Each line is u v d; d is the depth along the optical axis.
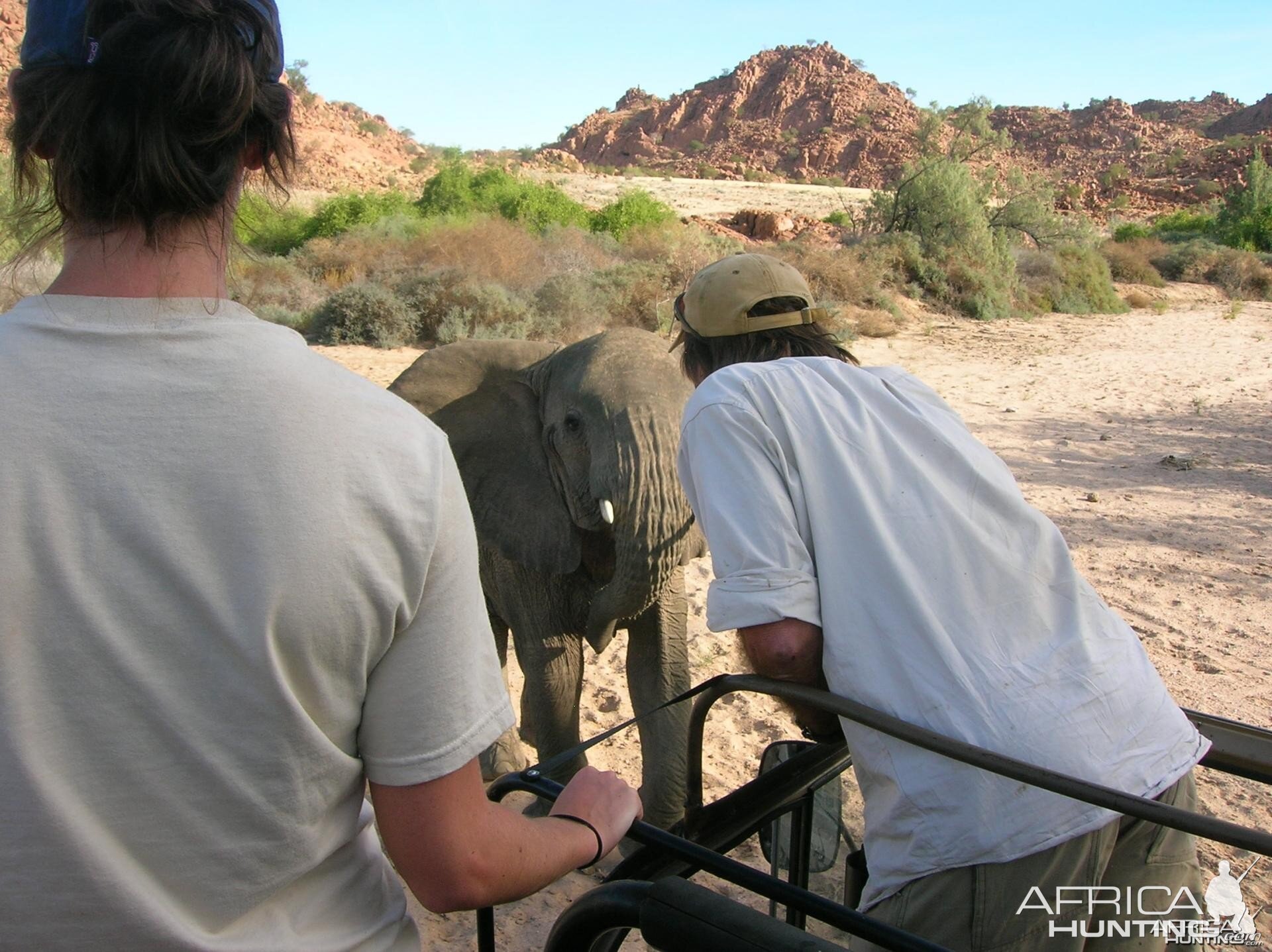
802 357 1.82
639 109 156.25
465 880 1.10
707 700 1.70
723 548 1.62
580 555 3.65
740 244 27.69
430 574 1.04
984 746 1.50
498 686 1.12
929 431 1.71
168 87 0.94
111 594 0.92
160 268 0.99
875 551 1.59
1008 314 23.55
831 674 1.57
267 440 0.96
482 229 19.83
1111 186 102.69
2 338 0.95
